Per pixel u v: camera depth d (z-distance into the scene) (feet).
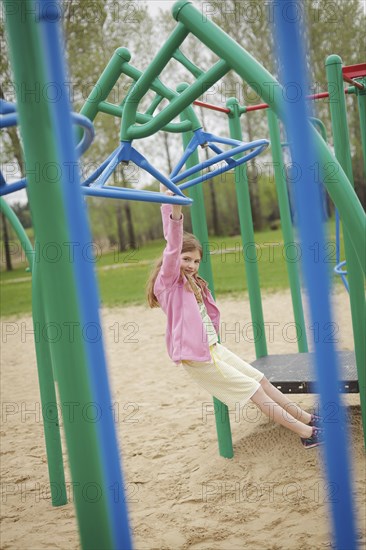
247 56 5.50
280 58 3.94
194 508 9.07
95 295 4.12
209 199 97.96
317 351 4.05
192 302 9.92
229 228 95.96
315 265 3.97
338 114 9.22
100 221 106.01
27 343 29.22
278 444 10.85
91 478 4.18
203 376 9.76
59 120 4.09
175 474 10.52
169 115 6.51
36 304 9.50
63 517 9.40
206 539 8.06
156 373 19.44
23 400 18.11
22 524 9.27
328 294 3.99
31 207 3.99
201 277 10.63
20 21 3.82
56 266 3.97
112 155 7.48
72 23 47.29
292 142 3.97
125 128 6.97
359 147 59.77
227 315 29.55
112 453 4.22
